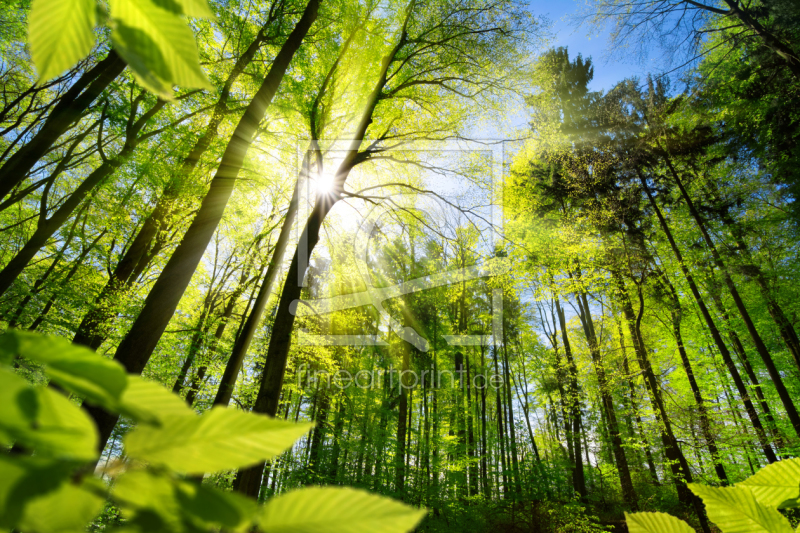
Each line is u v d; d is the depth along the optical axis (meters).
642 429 10.48
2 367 0.19
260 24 8.55
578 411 13.27
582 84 20.11
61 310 7.79
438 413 12.12
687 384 14.50
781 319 11.42
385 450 10.37
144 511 0.18
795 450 9.06
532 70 9.71
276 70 6.00
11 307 7.09
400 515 0.20
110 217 7.99
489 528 10.22
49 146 4.38
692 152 12.66
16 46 7.41
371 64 9.37
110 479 0.20
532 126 10.42
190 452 0.21
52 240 8.84
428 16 9.24
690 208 11.88
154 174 7.18
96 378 0.20
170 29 0.26
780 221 11.35
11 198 6.01
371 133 9.93
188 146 7.59
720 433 9.70
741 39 10.20
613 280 11.56
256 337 12.12
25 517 0.15
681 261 11.62
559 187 13.92
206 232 5.25
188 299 11.62
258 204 11.77
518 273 11.94
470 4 9.12
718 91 11.48
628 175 13.00
